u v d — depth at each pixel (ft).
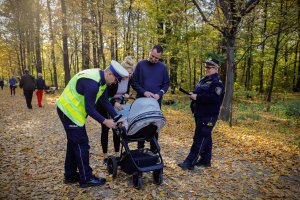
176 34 54.90
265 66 81.97
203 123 16.37
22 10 91.97
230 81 34.73
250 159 19.36
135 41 64.03
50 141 23.49
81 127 13.56
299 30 40.04
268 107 46.88
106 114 16.14
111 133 26.13
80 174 13.94
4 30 103.55
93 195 13.35
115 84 16.11
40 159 18.60
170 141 24.25
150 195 13.50
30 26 90.79
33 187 14.23
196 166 17.72
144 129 14.17
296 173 17.03
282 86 82.28
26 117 35.91
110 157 15.39
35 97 65.16
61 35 78.79
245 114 42.01
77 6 66.95
